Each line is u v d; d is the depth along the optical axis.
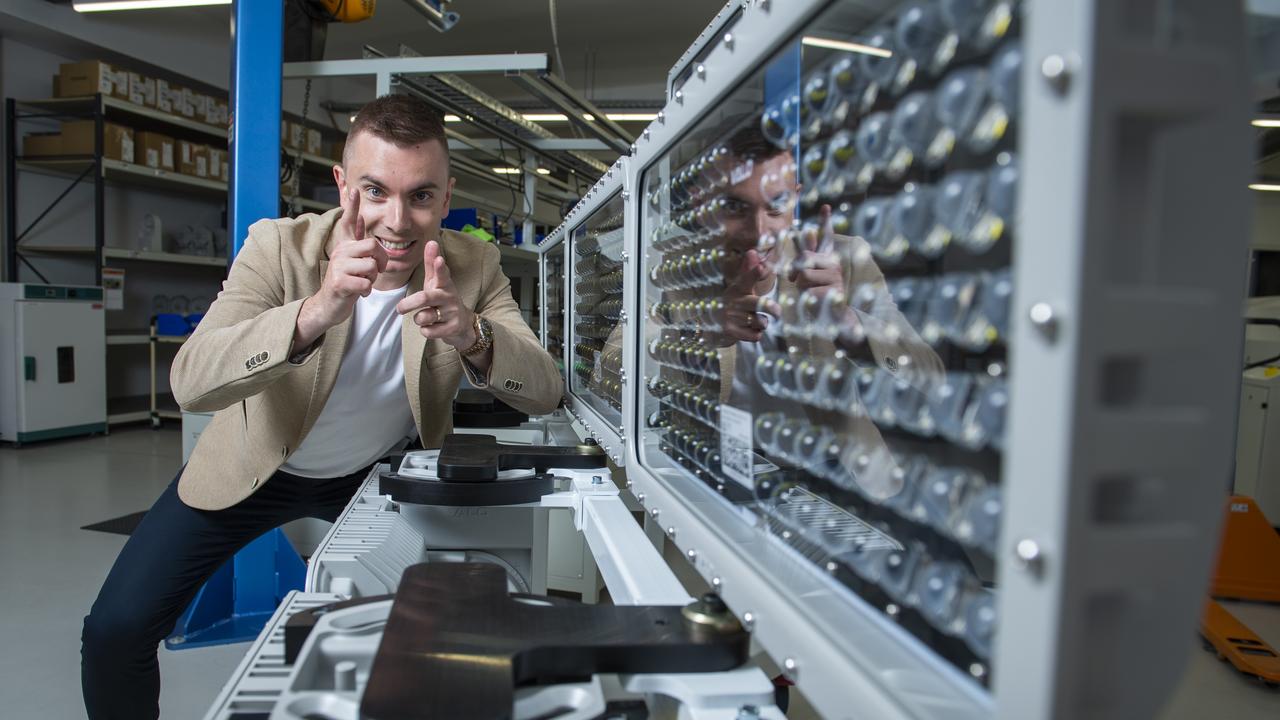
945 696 0.31
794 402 0.57
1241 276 0.23
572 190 4.59
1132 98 0.21
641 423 0.82
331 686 0.46
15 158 5.23
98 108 5.02
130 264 6.20
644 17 6.32
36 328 4.71
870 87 0.43
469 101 2.64
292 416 1.37
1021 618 0.23
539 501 0.91
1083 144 0.20
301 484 1.54
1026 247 0.22
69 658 2.03
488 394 2.02
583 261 1.44
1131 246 0.22
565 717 0.41
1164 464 0.22
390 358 1.47
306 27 2.46
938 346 0.42
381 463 1.18
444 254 1.50
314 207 6.64
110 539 2.98
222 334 1.16
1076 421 0.21
